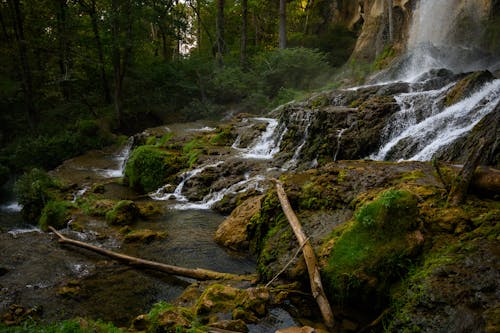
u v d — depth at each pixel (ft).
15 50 79.61
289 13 116.88
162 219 29.86
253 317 14.57
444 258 13.37
